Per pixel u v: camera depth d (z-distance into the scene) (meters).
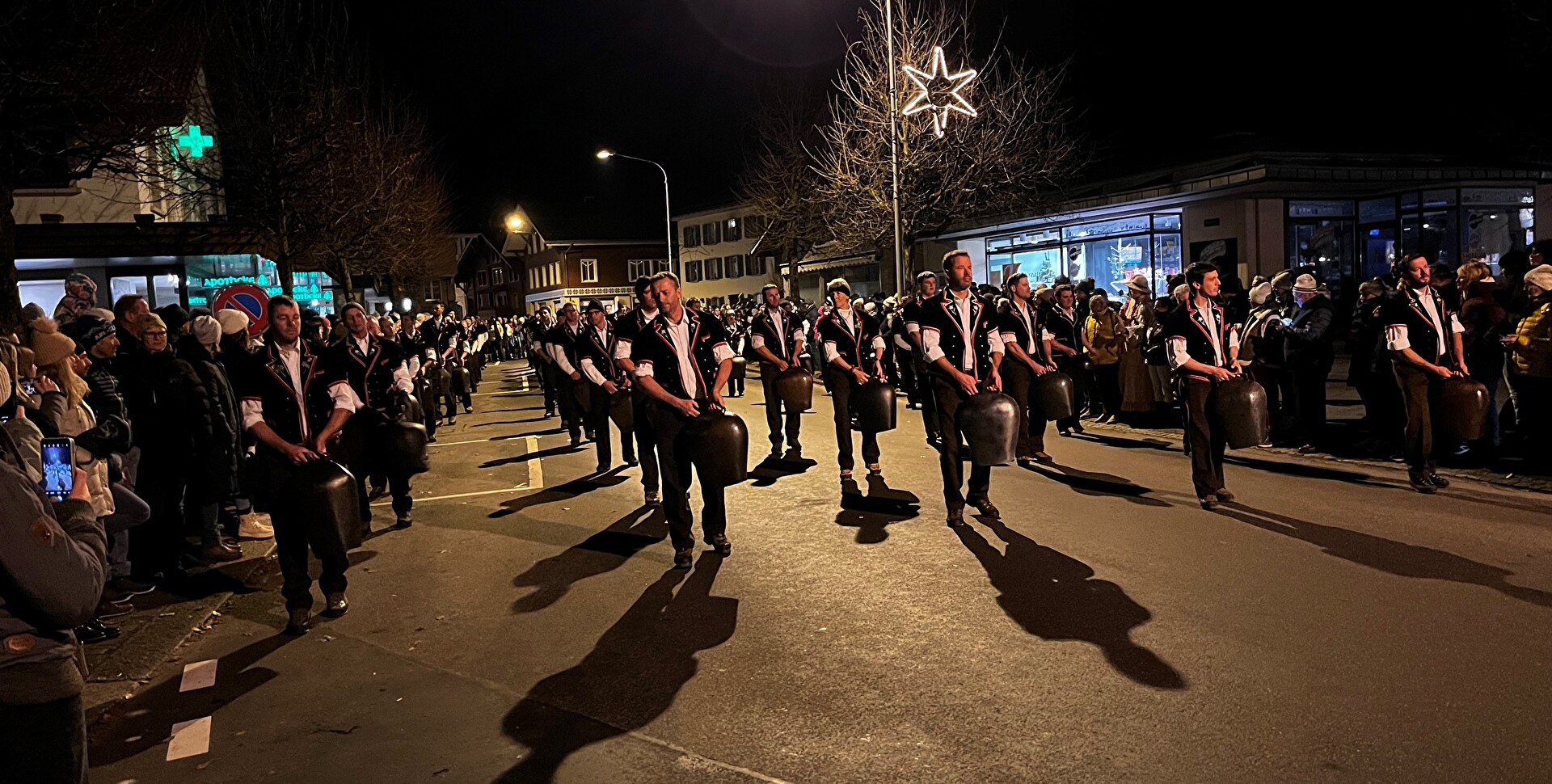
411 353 11.37
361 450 8.12
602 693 4.73
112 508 5.96
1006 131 24.23
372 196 24.75
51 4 10.01
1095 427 12.90
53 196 19.69
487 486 10.84
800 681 4.75
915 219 24.06
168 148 18.69
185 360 7.35
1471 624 4.97
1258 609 5.35
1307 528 6.96
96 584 2.62
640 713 4.48
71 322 7.73
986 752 3.92
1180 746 3.87
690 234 65.81
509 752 4.15
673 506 6.84
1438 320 7.75
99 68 10.70
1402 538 6.57
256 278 24.22
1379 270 24.14
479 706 4.65
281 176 19.83
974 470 7.81
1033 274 29.30
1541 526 6.73
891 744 4.04
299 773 4.06
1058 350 11.88
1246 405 7.39
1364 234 24.45
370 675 5.16
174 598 6.73
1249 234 23.33
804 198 33.19
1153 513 7.68
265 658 5.52
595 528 8.35
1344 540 6.60
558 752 4.13
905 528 7.64
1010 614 5.50
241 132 19.64
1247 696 4.28
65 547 2.53
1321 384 10.05
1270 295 11.38
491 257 86.69
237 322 8.66
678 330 6.88
